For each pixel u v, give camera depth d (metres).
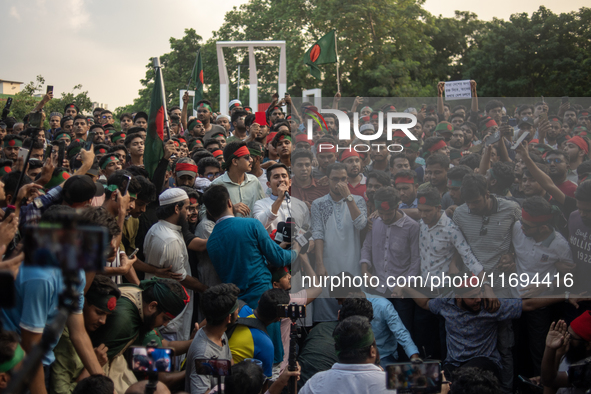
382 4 24.77
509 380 3.68
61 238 1.05
